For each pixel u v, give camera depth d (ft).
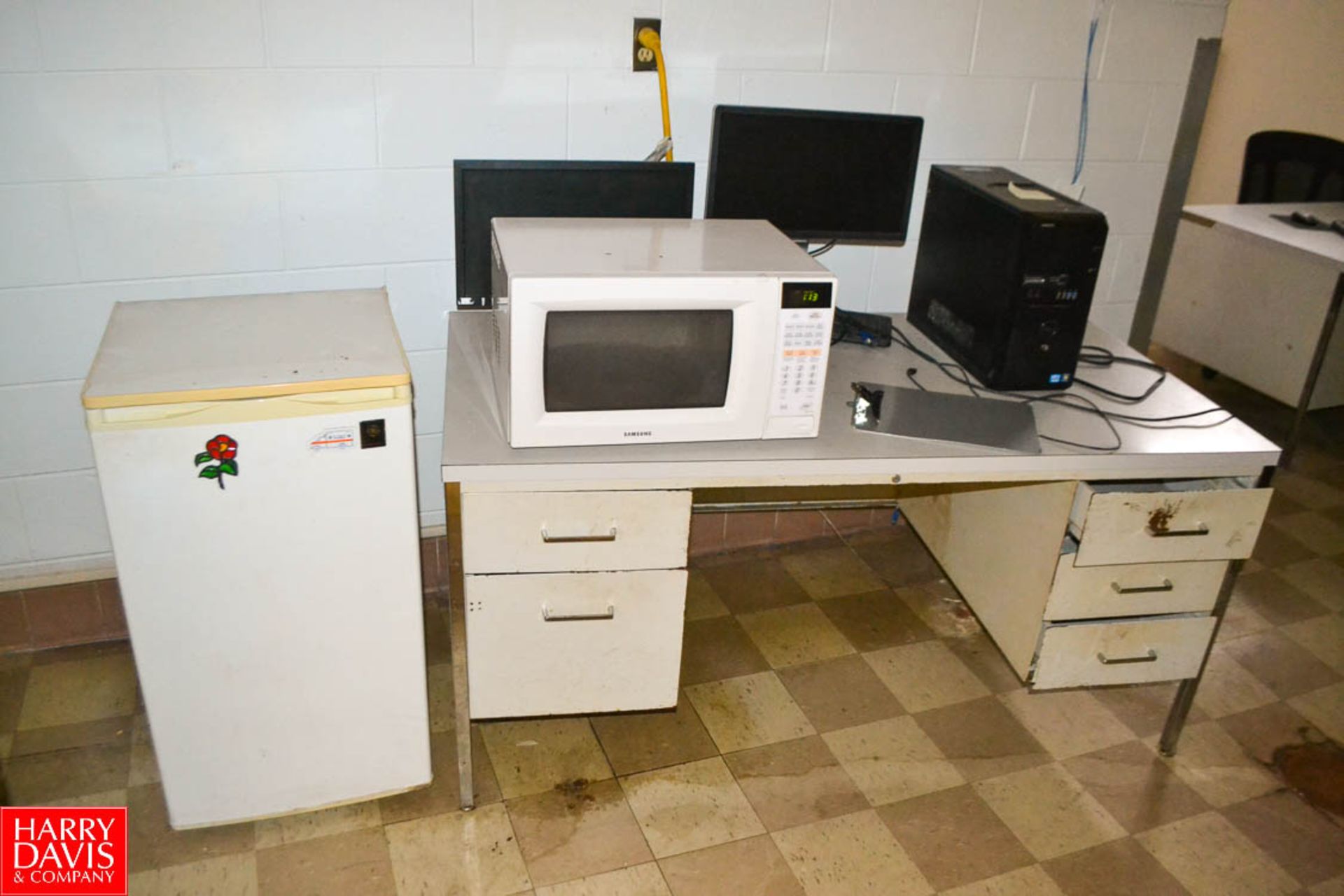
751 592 8.77
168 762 5.78
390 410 5.31
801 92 7.68
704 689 7.59
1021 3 7.89
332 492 5.39
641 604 5.95
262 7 6.32
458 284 6.98
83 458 7.09
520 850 6.16
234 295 6.51
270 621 5.60
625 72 7.20
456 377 6.34
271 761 5.98
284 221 6.90
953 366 7.17
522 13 6.83
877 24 7.63
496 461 5.40
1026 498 6.70
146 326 5.69
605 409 5.57
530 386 5.35
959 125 8.20
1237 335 12.35
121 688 7.18
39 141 6.21
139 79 6.26
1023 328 6.59
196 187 6.63
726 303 5.41
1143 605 6.54
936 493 8.19
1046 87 8.26
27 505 7.09
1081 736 7.36
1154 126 8.69
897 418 6.22
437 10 6.66
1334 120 14.53
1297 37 14.76
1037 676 6.65
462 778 6.28
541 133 7.21
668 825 6.40
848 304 8.57
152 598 5.34
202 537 5.28
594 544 5.72
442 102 6.91
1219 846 6.51
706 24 7.26
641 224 6.41
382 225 7.12
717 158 7.08
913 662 8.02
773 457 5.70
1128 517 6.11
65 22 5.99
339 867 5.98
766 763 6.94
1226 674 8.13
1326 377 11.48
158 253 6.72
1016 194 6.73
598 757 6.91
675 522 5.75
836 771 6.90
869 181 7.41
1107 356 7.49
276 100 6.57
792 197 7.32
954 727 7.38
